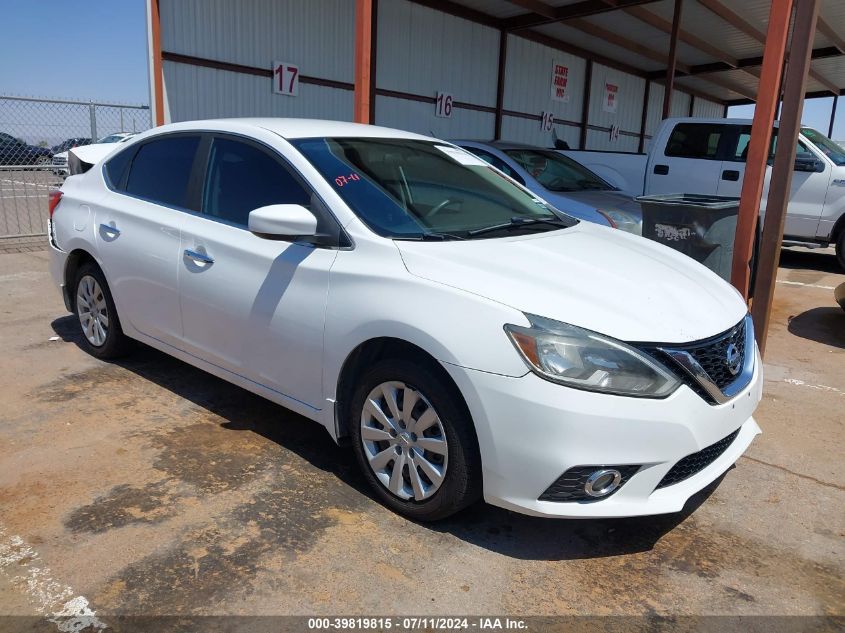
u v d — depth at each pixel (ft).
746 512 10.22
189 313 12.19
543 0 39.93
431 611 7.81
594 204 21.71
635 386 8.12
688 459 8.71
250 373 11.39
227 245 11.40
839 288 20.62
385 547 8.96
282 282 10.52
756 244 20.07
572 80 54.29
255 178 11.53
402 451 9.47
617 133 61.98
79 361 15.38
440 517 9.27
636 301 8.96
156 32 29.32
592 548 9.18
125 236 13.42
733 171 29.60
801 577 8.73
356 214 10.18
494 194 12.66
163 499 9.87
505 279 8.87
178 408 13.03
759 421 13.53
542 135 52.60
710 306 9.60
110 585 8.02
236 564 8.48
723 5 40.47
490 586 8.30
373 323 9.27
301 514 9.64
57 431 11.89
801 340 19.31
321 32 36.35
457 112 44.52
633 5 38.93
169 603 7.75
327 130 12.12
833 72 58.34
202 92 31.68
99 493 9.96
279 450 11.52
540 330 8.18
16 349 16.11
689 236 17.16
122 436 11.78
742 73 62.08
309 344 10.17
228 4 31.94
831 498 10.69
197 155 12.66
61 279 15.61
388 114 39.99
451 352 8.49
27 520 9.23
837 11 38.99
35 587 7.95
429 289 8.92
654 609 8.03
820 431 13.12
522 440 8.17
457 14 42.32
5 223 33.24
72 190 15.42
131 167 14.17
